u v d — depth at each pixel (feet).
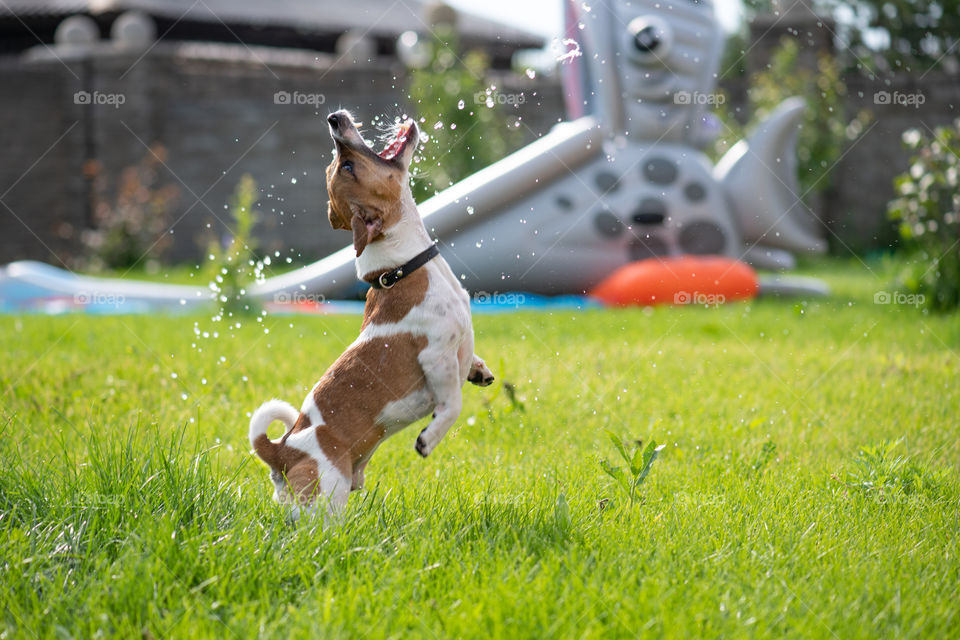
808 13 67.10
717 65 39.34
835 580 10.61
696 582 10.25
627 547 11.32
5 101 59.16
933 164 35.94
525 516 12.27
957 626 9.57
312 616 9.36
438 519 12.10
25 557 10.77
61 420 18.43
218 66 61.98
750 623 9.29
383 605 9.59
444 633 9.10
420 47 63.16
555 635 9.02
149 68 59.62
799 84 63.98
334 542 11.01
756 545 11.56
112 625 9.46
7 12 71.67
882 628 9.48
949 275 35.17
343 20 81.20
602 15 38.14
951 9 82.69
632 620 9.33
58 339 27.43
